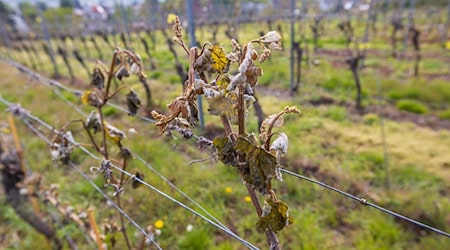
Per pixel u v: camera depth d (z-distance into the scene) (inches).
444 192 110.3
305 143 142.6
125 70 46.6
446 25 390.9
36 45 532.4
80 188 118.5
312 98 193.3
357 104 181.6
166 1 222.5
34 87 232.4
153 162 123.1
